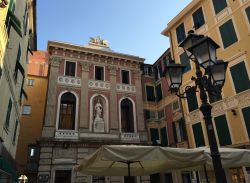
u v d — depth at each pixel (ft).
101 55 90.22
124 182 75.20
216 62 22.25
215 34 69.77
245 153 27.81
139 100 91.56
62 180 69.05
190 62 77.15
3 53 31.81
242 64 60.29
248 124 55.93
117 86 89.81
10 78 40.01
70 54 85.92
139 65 98.17
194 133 70.95
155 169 30.04
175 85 23.72
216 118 64.18
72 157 71.41
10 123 45.78
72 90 81.25
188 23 81.20
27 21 59.06
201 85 21.63
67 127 76.84
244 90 58.54
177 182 75.31
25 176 80.94
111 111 84.12
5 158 38.93
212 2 72.95
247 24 61.05
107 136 79.41
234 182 55.47
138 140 83.92
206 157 24.52
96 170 29.04
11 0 36.22
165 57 96.73
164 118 91.86
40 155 68.18
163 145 88.69
